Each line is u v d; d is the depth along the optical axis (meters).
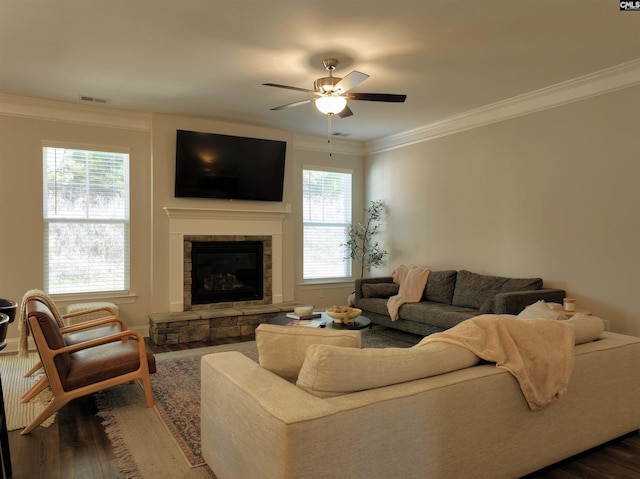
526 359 2.04
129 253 5.27
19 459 2.39
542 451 2.10
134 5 2.79
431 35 3.21
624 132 3.84
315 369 1.66
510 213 4.82
